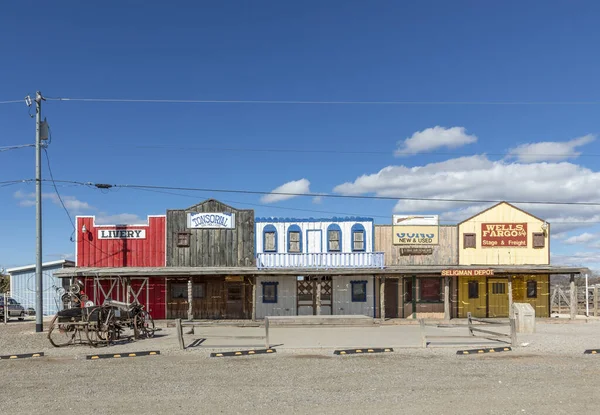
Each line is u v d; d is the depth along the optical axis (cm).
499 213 3014
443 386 1055
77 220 2956
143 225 2961
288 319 2122
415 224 3009
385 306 2967
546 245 3002
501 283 3000
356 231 2962
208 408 893
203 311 2917
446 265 2969
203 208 2977
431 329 2314
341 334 2086
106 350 1603
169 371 1239
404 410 872
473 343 1720
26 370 1270
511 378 1133
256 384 1086
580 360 1379
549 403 914
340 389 1034
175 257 2942
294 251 2948
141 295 2908
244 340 1878
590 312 3272
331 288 2955
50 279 3566
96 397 977
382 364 1324
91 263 2933
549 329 2302
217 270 2709
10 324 2897
